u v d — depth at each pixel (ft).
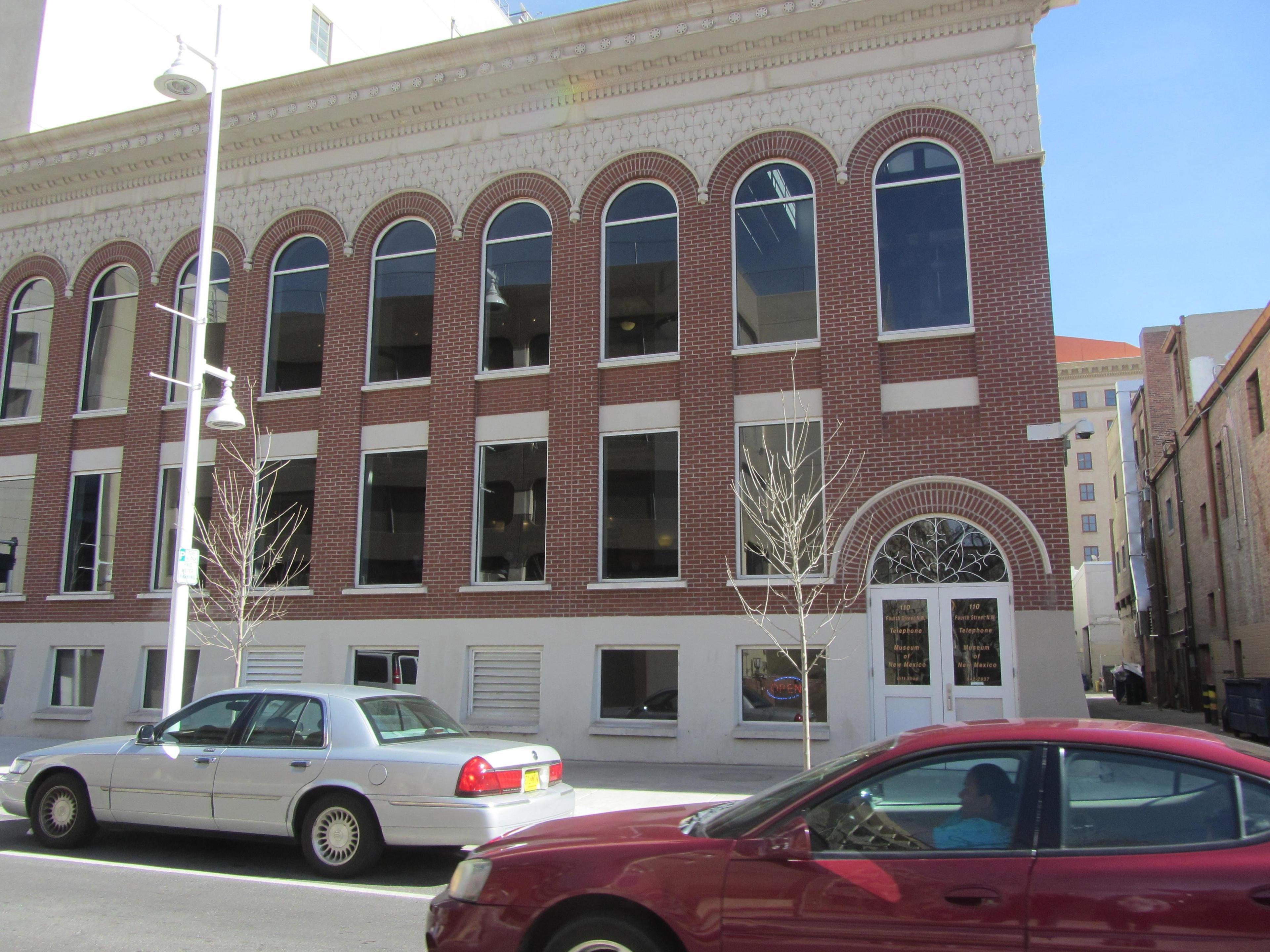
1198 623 95.66
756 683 48.91
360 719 28.04
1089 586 194.18
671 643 49.98
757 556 49.83
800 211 52.26
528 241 57.31
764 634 48.60
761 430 50.70
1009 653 45.47
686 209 53.62
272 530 58.95
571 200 55.77
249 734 28.81
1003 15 49.83
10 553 65.87
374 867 28.12
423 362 58.29
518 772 27.30
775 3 52.03
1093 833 13.23
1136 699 121.90
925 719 45.93
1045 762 13.87
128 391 65.10
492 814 25.91
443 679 53.36
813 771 16.15
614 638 50.88
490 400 55.88
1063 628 44.57
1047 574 45.14
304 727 28.37
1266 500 68.44
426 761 26.55
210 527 60.08
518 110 57.88
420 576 55.72
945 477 47.14
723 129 53.57
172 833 31.86
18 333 69.21
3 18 75.92
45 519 64.54
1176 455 99.81
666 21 54.03
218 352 62.85
